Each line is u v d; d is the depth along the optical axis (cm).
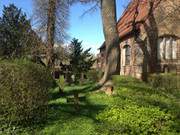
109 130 1066
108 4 2125
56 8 3566
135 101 1340
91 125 1227
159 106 1268
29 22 3772
